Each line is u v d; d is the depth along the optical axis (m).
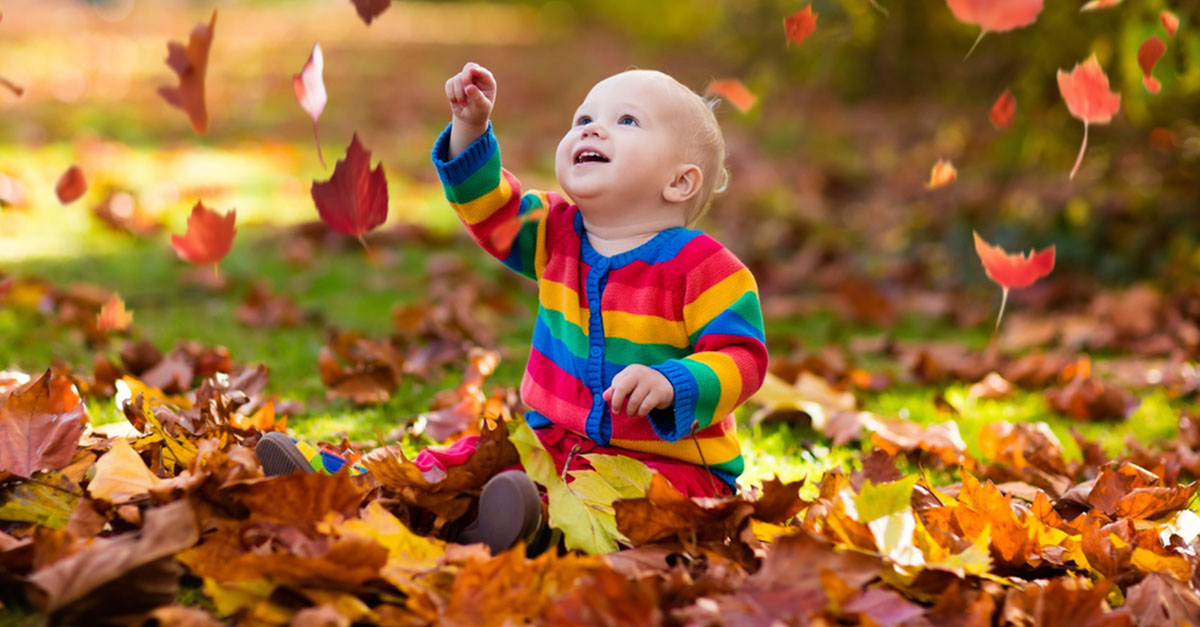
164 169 6.66
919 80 7.76
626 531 1.66
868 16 5.29
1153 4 3.62
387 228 5.32
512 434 1.70
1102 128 4.91
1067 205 4.93
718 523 1.69
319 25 22.08
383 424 2.69
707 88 2.22
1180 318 4.03
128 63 13.27
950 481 2.51
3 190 5.20
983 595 1.55
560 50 16.88
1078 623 1.50
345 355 3.28
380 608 1.44
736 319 1.82
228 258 4.66
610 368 1.85
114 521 1.67
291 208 5.93
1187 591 1.63
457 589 1.44
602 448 1.86
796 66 7.34
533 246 2.01
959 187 6.34
